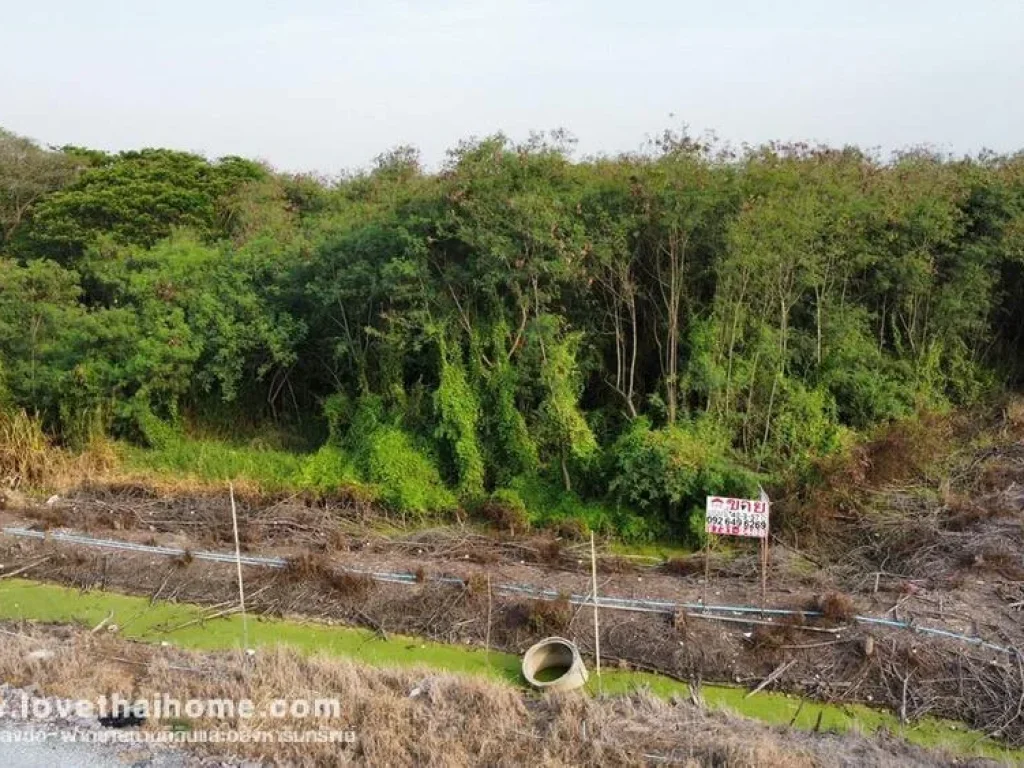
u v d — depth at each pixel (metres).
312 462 15.07
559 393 13.93
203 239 21.52
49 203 23.62
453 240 14.68
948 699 9.20
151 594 11.91
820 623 10.15
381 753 7.75
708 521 10.55
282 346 15.97
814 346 14.88
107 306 19.03
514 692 8.92
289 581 11.73
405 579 11.64
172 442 16.45
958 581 10.88
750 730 8.38
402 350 15.02
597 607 10.20
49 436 16.36
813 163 15.05
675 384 14.15
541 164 14.41
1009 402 16.28
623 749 7.78
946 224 15.48
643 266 14.36
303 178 23.52
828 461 13.15
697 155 13.67
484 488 14.31
